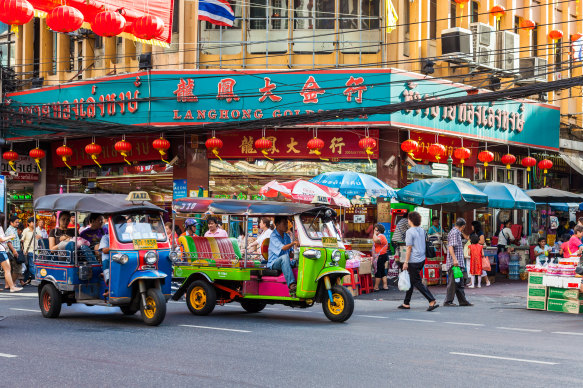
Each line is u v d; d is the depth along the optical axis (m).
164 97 21.89
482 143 25.02
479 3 25.50
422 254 13.88
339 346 9.09
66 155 23.56
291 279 11.88
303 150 22.36
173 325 11.34
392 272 19.80
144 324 11.46
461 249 14.73
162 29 14.05
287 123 19.89
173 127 21.48
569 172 29.67
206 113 21.80
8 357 8.24
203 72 21.81
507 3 26.23
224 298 12.98
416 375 7.23
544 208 28.84
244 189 22.92
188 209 13.27
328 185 18.03
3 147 25.92
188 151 23.14
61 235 12.57
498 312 13.49
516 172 27.23
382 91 21.03
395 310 13.83
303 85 21.34
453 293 14.66
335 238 12.18
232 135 22.69
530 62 24.58
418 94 21.61
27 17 11.35
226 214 12.65
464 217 25.08
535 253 20.64
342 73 21.20
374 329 10.85
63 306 14.38
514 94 16.72
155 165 24.28
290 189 15.59
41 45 25.97
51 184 26.66
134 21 13.99
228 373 7.31
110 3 16.25
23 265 18.98
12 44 28.30
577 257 13.76
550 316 12.88
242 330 10.69
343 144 22.22
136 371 7.41
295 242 11.94
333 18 22.20
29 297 16.03
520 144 25.20
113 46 24.50
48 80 25.81
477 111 23.53
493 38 24.05
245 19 22.44
